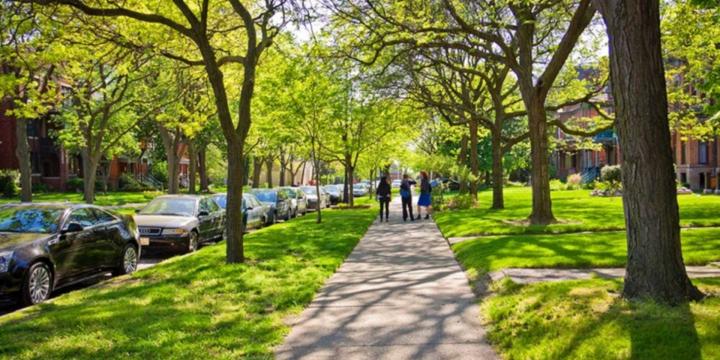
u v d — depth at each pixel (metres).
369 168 50.84
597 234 13.92
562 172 73.56
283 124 25.30
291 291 8.80
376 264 11.80
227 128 11.74
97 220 11.43
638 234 6.12
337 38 16.80
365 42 16.23
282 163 62.50
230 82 19.92
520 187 60.53
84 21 12.63
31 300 9.05
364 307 7.77
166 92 25.05
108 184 59.88
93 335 6.36
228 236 11.81
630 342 5.02
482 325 6.69
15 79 12.14
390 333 6.47
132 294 8.85
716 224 15.06
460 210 26.47
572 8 19.33
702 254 9.84
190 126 19.16
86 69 18.78
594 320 5.67
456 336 6.29
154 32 14.15
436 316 7.15
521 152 60.44
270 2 12.84
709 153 37.75
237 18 16.41
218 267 11.16
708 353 4.64
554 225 16.27
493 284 8.59
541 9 17.45
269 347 6.00
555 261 9.85
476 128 30.05
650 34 6.02
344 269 11.26
